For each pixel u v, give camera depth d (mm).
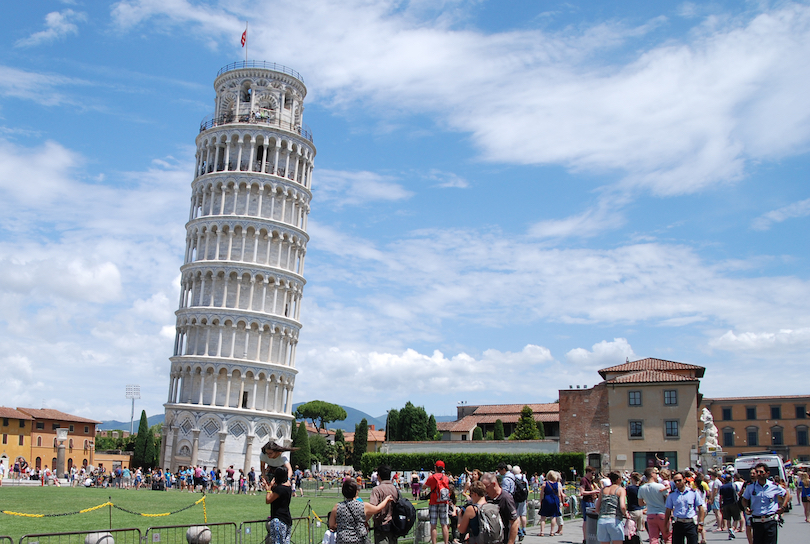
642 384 80562
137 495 60344
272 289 101938
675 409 79062
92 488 73062
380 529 20125
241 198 102000
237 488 77562
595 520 25359
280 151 105750
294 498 67062
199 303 99625
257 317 98875
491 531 17453
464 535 17688
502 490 19328
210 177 102500
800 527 36750
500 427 129875
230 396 96500
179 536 26188
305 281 107375
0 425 118688
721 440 138250
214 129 104250
